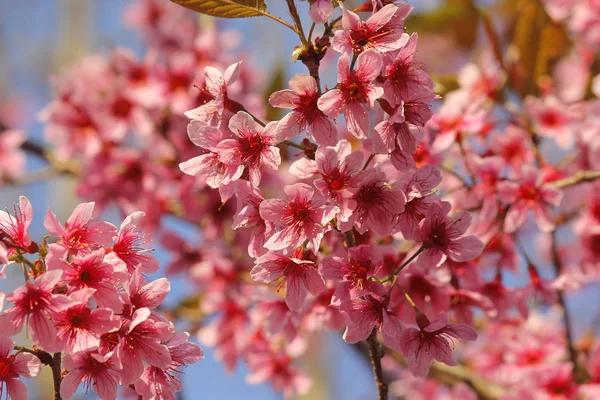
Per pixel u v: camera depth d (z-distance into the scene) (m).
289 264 0.95
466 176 1.11
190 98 1.28
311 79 0.94
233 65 0.96
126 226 0.94
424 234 0.96
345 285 0.94
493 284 1.09
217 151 0.95
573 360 1.18
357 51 0.94
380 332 0.96
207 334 1.23
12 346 0.91
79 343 0.90
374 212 0.94
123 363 0.91
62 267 0.91
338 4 0.97
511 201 1.10
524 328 1.24
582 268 1.18
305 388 1.22
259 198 0.95
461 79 1.23
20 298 0.90
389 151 0.94
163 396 0.93
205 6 0.97
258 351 1.22
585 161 1.17
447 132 1.09
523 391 1.18
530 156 1.14
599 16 1.30
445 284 1.04
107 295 0.91
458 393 1.29
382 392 0.97
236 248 1.30
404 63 0.94
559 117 1.18
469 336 0.96
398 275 1.01
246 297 1.23
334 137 0.94
